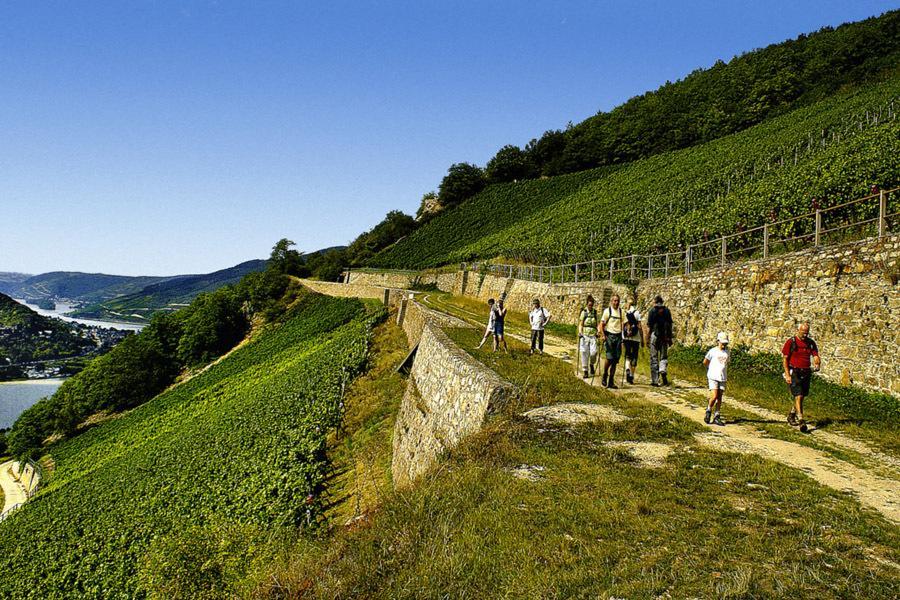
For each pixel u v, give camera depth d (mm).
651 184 65750
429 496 8266
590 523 6695
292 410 29828
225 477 25625
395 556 7004
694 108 98500
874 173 23016
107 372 66750
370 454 19172
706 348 19812
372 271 83500
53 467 53625
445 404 14172
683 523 6500
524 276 43875
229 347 72812
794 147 50938
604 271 33969
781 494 7355
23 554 29984
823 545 5898
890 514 6824
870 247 13594
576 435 9992
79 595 22906
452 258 72938
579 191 84750
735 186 47250
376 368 29828
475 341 20625
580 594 5340
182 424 46438
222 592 12047
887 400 12156
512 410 10977
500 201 98312
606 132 107438
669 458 8898
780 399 13656
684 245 29391
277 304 76188
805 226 21594
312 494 17656
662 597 5070
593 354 15289
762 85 88625
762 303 17328
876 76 78562
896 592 4934
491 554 6406
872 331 13070
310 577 7566
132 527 26609
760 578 5191
